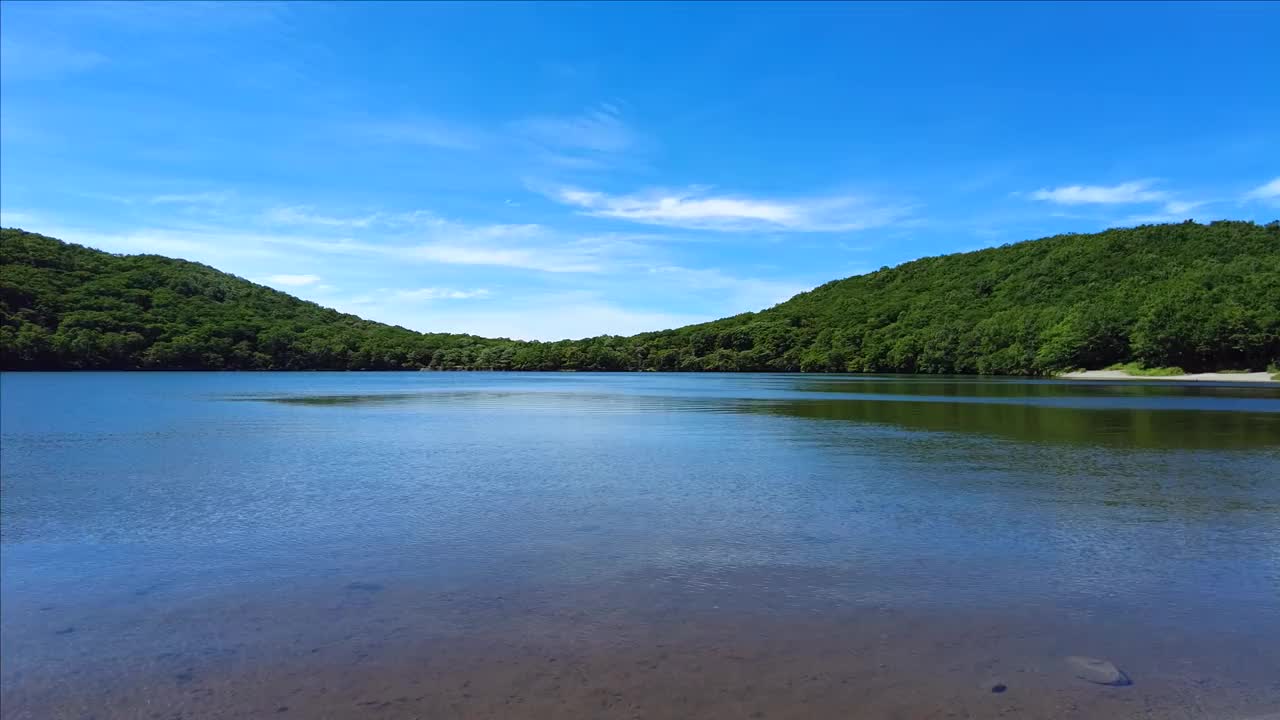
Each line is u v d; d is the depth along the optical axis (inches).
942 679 269.3
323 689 268.5
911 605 344.2
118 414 1588.3
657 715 246.2
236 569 410.6
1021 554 426.9
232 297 7588.6
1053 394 2349.9
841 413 1534.2
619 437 1063.0
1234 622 320.5
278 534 486.3
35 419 1444.4
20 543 470.6
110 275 6707.7
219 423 1333.7
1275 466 757.3
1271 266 4549.7
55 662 294.0
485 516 533.0
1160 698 254.2
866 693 259.3
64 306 5787.4
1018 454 858.1
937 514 533.6
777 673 275.4
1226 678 268.5
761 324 7175.2
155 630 325.1
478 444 981.8
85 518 538.6
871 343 6048.2
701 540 462.3
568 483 669.3
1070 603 344.8
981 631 313.1
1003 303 5876.0
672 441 1007.0
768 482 671.1
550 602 352.2
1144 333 4099.4
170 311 6461.6
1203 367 3976.4
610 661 287.3
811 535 473.7
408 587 376.2
